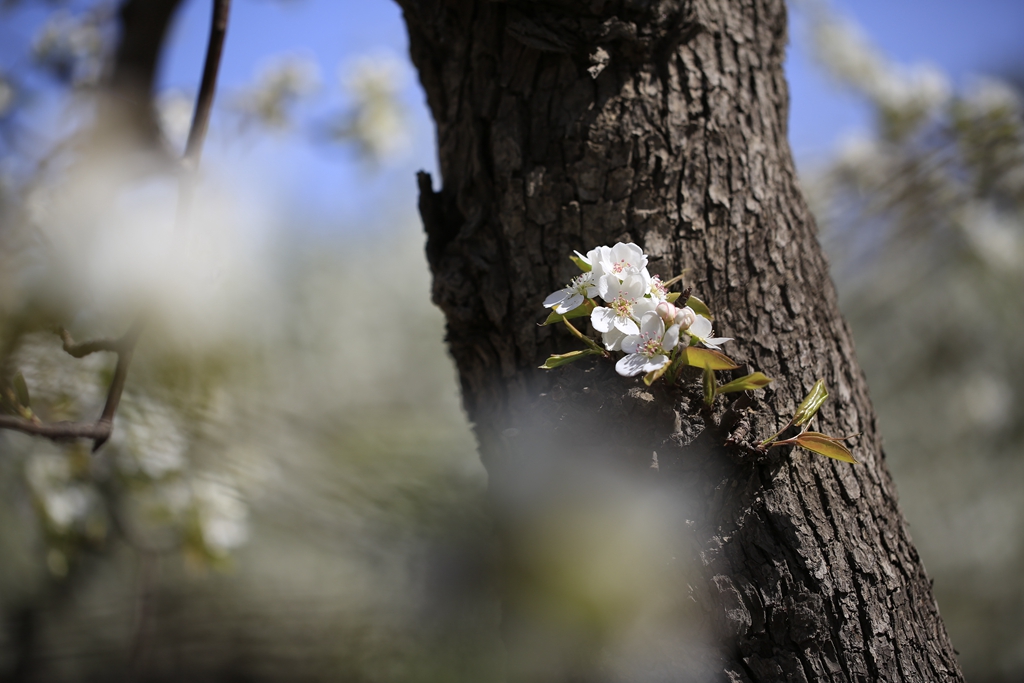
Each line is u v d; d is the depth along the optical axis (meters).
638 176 1.21
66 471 1.69
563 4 1.21
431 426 2.22
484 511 1.96
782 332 1.20
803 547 1.17
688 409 1.17
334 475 1.87
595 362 1.18
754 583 1.16
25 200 1.37
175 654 2.09
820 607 1.16
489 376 1.23
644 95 1.21
